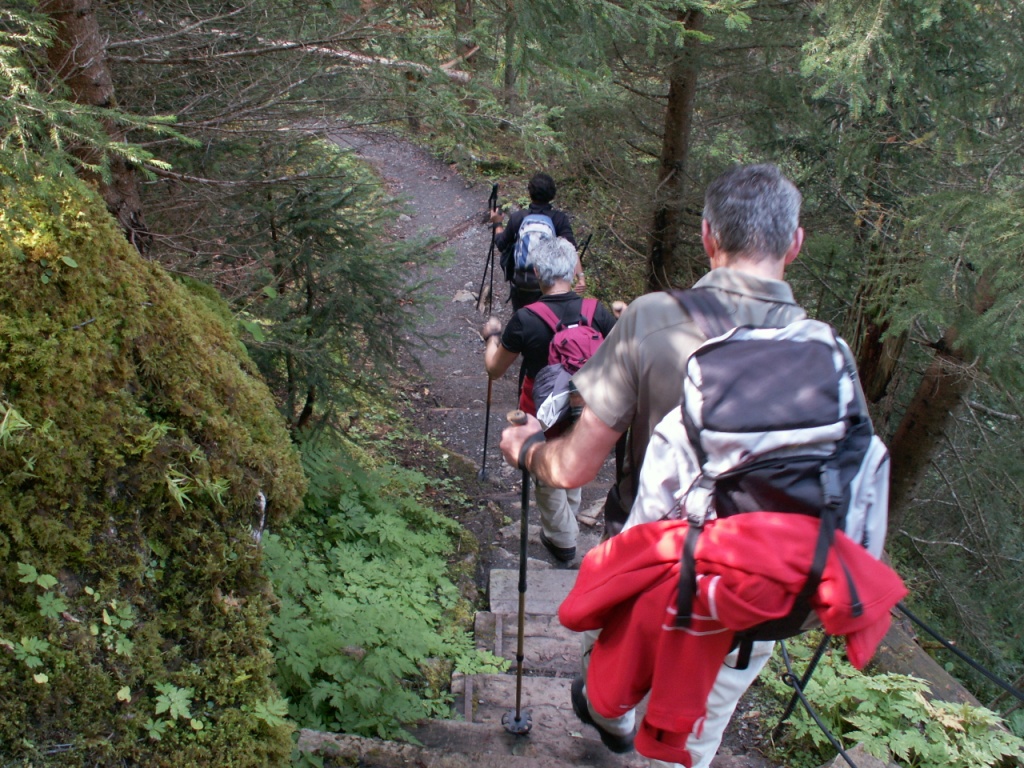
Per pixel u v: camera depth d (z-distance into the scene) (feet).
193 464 6.94
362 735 10.07
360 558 14.29
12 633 5.63
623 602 5.61
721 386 5.04
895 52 16.28
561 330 12.90
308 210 15.02
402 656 12.00
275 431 8.29
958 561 26.08
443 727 10.72
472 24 13.52
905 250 17.54
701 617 5.09
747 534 4.85
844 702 11.09
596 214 33.53
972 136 17.98
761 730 11.18
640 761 10.62
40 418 6.11
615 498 6.89
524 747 10.68
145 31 12.87
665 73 26.81
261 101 13.43
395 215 16.38
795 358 5.10
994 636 25.17
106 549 6.28
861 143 21.52
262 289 14.46
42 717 5.59
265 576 7.47
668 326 5.60
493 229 24.64
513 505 19.66
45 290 6.47
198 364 7.50
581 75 13.17
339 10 13.24
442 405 25.86
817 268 24.45
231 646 6.88
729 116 27.84
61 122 7.00
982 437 24.56
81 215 6.88
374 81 14.42
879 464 5.07
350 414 22.44
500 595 15.35
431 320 17.22
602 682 5.70
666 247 30.86
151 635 6.35
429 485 20.07
